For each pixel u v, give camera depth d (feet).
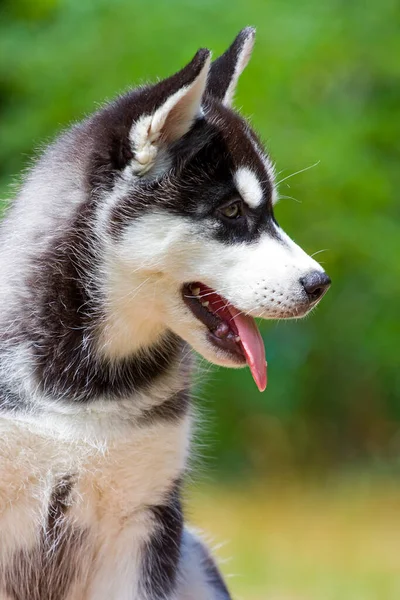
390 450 77.77
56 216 30.35
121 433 29.14
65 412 29.07
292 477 74.43
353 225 68.49
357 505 68.03
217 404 73.41
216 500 68.85
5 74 68.44
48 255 29.96
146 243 29.32
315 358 75.82
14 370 29.12
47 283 29.76
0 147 67.97
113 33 67.05
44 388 29.12
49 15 69.15
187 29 66.03
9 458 28.66
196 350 30.42
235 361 30.01
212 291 29.78
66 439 28.84
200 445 33.99
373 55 71.61
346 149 67.31
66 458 28.94
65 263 29.84
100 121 31.22
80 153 30.73
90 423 29.14
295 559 54.60
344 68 72.49
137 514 30.09
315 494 70.59
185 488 32.30
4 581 30.17
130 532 30.22
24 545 29.91
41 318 29.55
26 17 69.31
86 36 67.36
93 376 29.48
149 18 66.59
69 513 29.76
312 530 61.16
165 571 30.45
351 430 78.07
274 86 66.80
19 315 29.63
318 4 70.33
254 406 73.72
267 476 74.69
